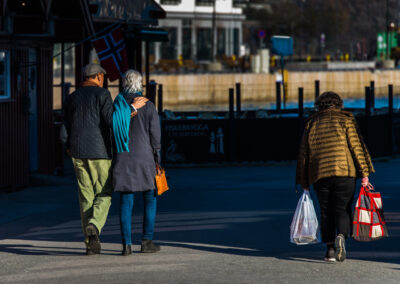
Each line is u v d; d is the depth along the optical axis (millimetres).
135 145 16469
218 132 44500
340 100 16484
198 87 151125
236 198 28422
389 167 42312
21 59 32250
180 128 43969
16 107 31875
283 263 15852
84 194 16922
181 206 26406
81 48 41906
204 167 44000
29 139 33812
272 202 27000
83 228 16906
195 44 178000
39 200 28594
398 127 48562
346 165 15789
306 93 173000
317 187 16141
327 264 15758
